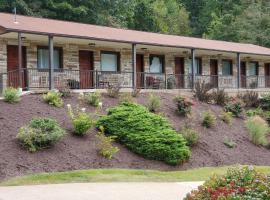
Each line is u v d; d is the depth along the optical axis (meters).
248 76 32.81
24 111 16.31
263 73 35.81
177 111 20.30
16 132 14.49
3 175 12.03
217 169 15.09
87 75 24.92
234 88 29.92
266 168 15.71
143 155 15.31
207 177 13.38
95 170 13.10
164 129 16.14
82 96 18.98
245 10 53.56
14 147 13.57
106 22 42.12
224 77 32.03
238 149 18.67
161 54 28.98
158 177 12.97
